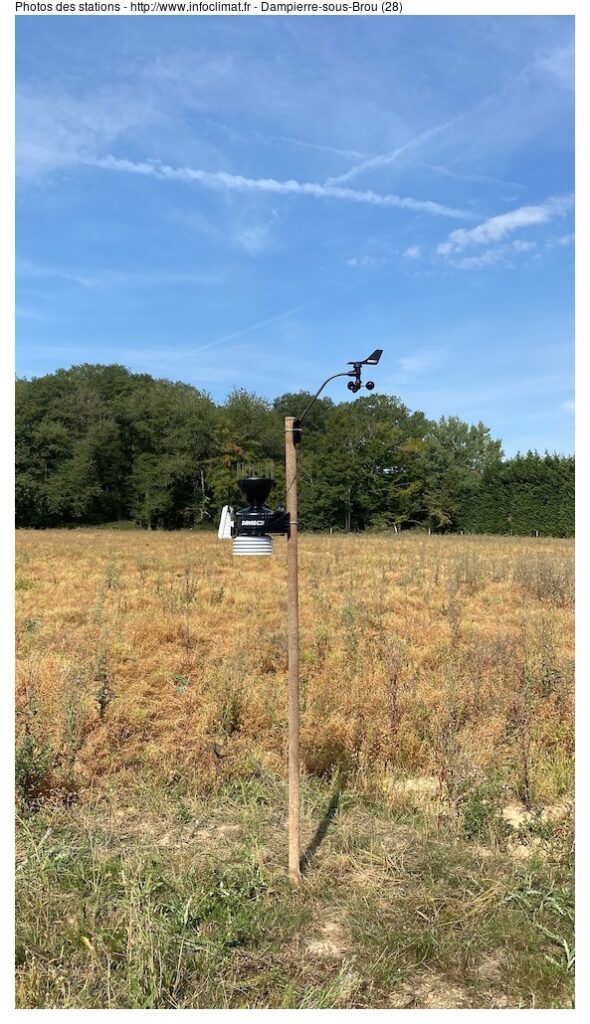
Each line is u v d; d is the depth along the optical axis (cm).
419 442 5397
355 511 5322
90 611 931
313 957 279
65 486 5275
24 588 1204
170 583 1230
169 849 359
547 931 288
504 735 495
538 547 2502
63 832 375
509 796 425
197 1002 253
